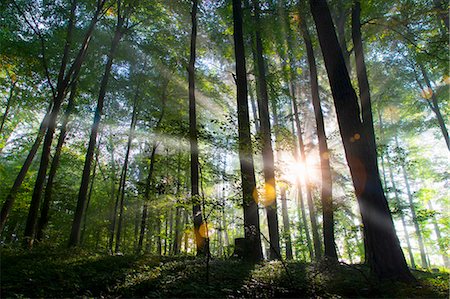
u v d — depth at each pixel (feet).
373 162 26.73
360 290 22.15
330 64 29.78
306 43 51.26
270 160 43.78
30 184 78.54
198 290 20.68
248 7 50.42
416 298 19.92
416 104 79.25
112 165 89.45
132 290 21.06
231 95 72.23
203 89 70.08
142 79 68.64
